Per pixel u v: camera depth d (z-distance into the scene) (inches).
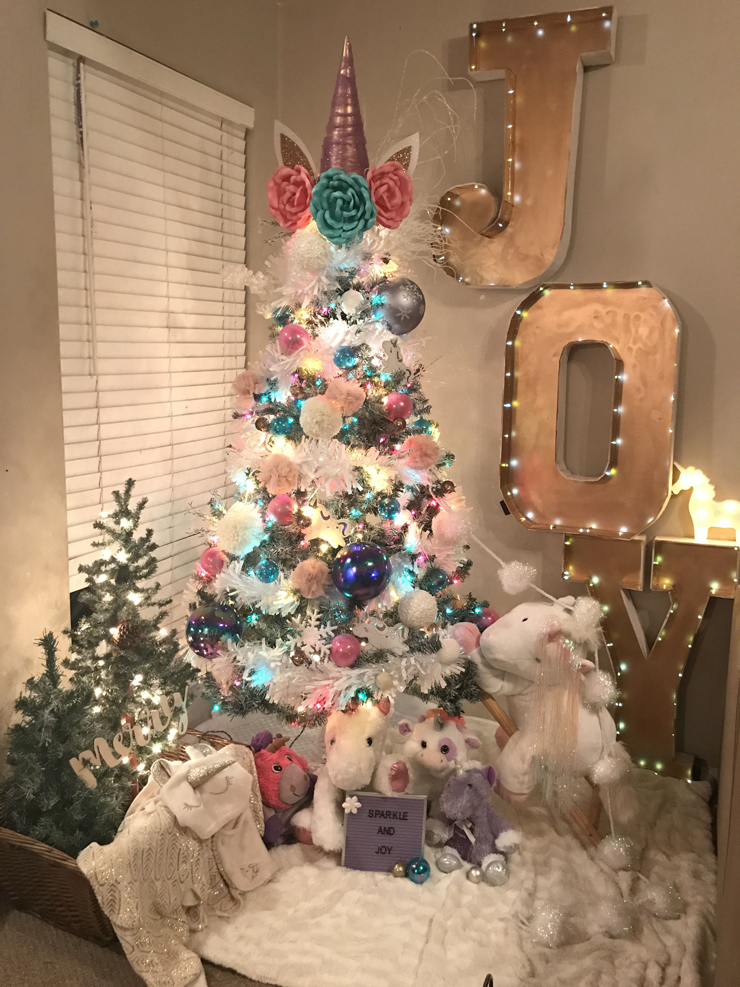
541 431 106.9
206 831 73.2
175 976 66.6
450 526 84.9
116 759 74.7
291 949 70.4
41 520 81.0
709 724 104.9
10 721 79.3
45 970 69.2
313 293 82.8
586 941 72.4
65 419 84.2
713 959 70.8
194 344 104.6
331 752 81.7
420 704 113.1
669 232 98.9
